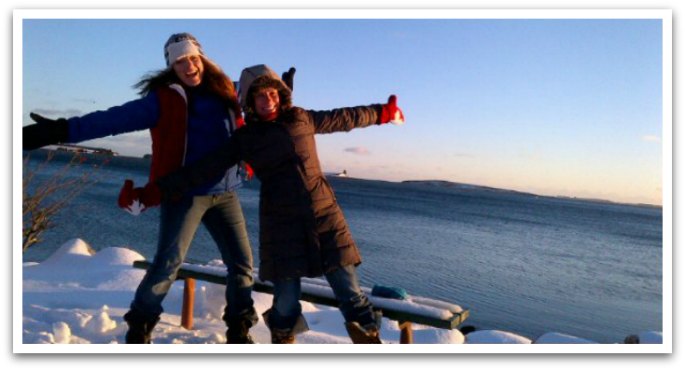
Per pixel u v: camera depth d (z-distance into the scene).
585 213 137.38
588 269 25.28
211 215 3.13
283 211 2.84
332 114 3.11
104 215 23.25
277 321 2.97
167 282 2.93
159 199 2.72
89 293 4.47
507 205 137.62
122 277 5.04
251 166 2.90
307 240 2.83
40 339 3.03
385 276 16.38
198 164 2.79
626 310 15.63
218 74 3.02
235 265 3.16
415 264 19.56
